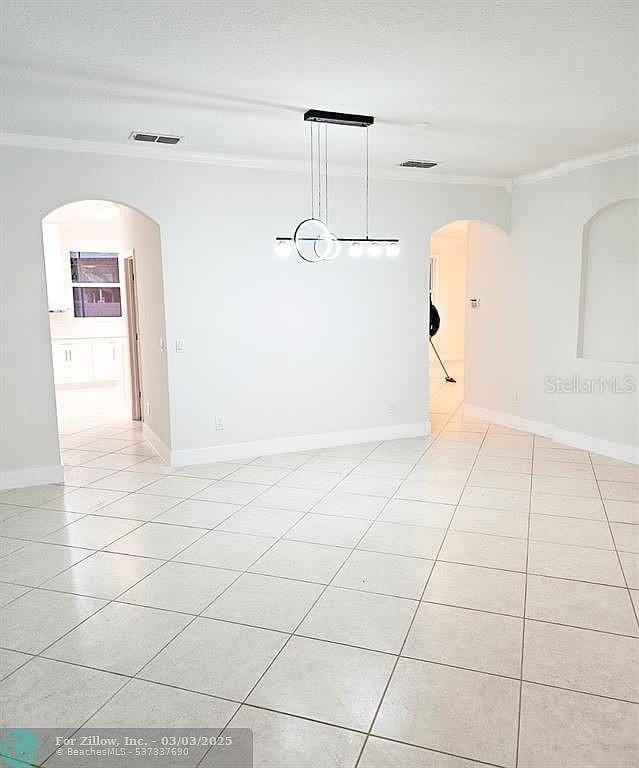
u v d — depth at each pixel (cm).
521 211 622
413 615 284
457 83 338
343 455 560
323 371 579
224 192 516
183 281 511
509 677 238
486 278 682
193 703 226
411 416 627
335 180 559
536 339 617
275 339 554
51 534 384
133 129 428
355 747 203
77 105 373
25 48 287
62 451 587
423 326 619
